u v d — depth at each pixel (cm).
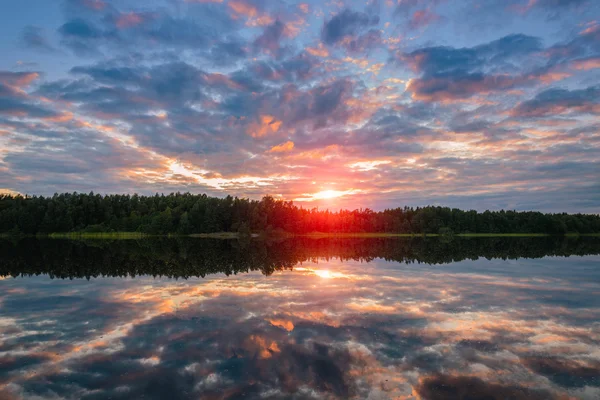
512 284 2089
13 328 1184
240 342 1042
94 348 997
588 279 2308
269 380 805
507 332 1148
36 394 746
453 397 737
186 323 1234
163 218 13038
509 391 763
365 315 1346
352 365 885
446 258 3988
